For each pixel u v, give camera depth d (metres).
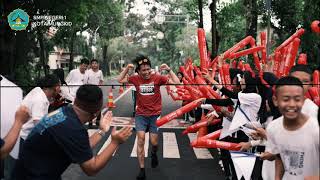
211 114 5.99
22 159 3.19
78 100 3.18
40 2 18.52
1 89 3.23
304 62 5.91
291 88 3.02
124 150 8.15
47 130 3.09
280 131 3.24
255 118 4.90
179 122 11.87
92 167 3.15
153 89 6.44
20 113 3.08
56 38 26.91
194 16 26.20
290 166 3.25
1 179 3.45
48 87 4.93
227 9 22.75
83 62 10.00
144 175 6.17
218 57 6.76
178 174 6.52
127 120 12.18
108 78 55.62
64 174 6.41
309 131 3.09
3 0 14.88
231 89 6.02
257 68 7.34
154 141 6.61
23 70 18.86
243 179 5.22
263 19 23.98
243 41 6.88
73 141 3.08
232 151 4.79
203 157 7.68
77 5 20.53
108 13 39.31
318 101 4.16
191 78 8.02
